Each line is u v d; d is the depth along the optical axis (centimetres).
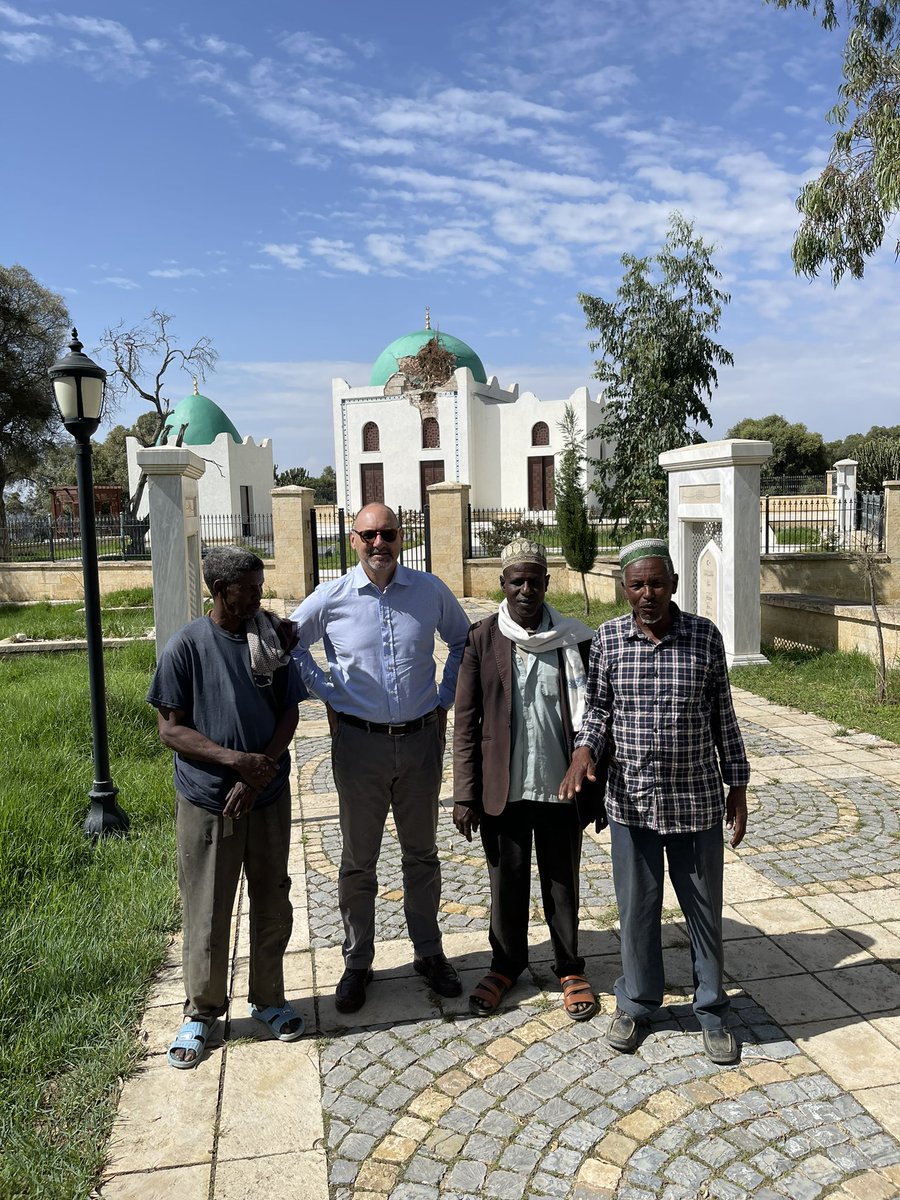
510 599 318
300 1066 299
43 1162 253
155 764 650
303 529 1789
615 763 295
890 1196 233
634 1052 298
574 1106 273
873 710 757
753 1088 277
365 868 334
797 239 970
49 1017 327
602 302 1455
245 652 300
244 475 3878
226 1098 283
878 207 922
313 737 772
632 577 283
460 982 346
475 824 328
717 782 291
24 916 392
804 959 357
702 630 288
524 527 2228
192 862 300
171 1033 322
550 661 317
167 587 791
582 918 401
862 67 907
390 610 329
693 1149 252
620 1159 250
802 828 504
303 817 560
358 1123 270
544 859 324
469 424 3731
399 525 328
